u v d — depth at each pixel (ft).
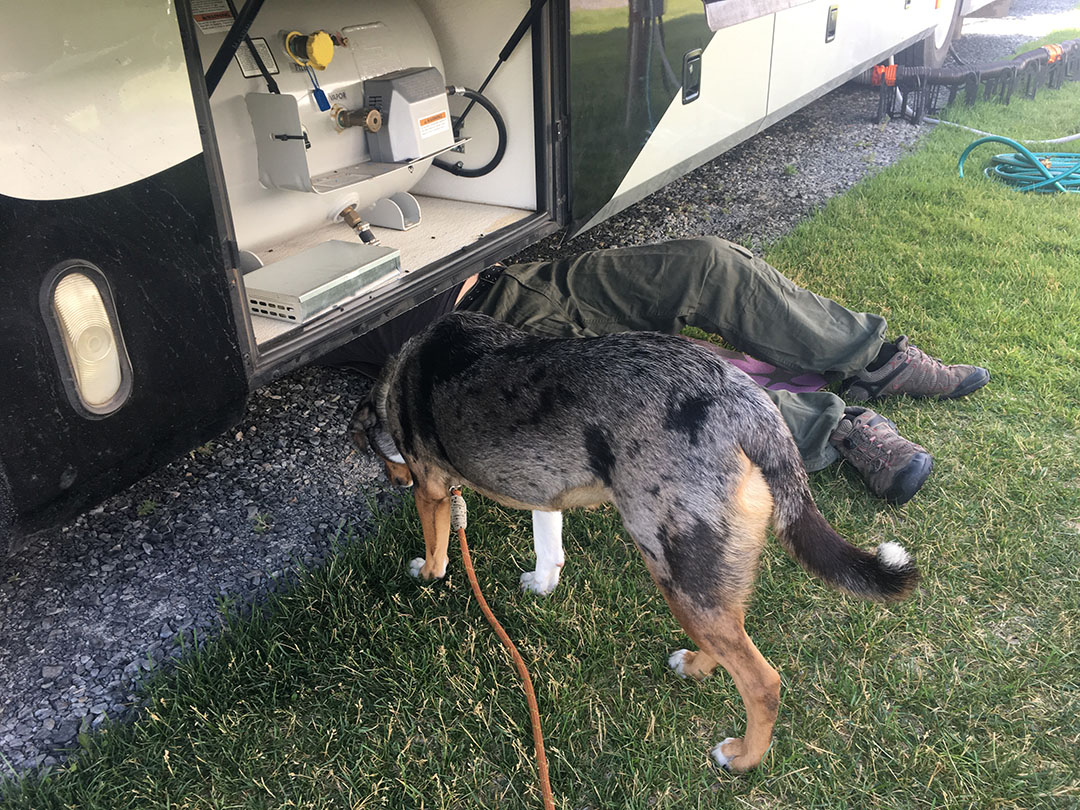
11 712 7.77
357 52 11.23
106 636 8.58
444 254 11.46
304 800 6.97
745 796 6.89
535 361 7.09
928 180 20.85
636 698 7.73
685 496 6.33
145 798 6.99
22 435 6.30
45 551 9.61
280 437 11.54
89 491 7.00
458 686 7.79
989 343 13.14
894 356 11.46
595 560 9.34
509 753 7.24
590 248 16.99
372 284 10.27
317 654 8.25
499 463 7.21
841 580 6.50
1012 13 45.19
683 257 11.07
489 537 9.61
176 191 7.09
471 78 12.70
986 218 18.28
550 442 6.88
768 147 24.12
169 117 6.89
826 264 15.96
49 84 6.01
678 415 6.41
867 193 20.02
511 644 8.01
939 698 7.60
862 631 8.25
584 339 7.16
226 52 9.34
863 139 24.84
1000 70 27.09
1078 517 9.67
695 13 14.17
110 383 6.86
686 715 7.57
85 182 6.35
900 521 9.78
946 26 28.78
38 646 8.46
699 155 16.01
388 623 8.54
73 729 7.61
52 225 6.18
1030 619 8.42
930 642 8.21
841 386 12.03
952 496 10.07
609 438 6.58
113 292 6.73
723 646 6.52
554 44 11.69
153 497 10.44
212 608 8.93
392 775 7.13
